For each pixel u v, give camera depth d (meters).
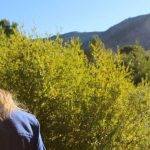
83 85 8.54
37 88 8.38
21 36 9.00
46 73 8.44
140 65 15.16
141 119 9.23
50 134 8.41
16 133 2.61
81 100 8.45
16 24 9.84
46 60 8.50
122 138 8.98
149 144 9.35
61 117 8.41
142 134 9.27
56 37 9.16
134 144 9.16
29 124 2.67
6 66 8.66
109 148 8.70
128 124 9.07
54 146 8.47
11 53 8.81
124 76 9.13
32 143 2.66
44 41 9.02
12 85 8.50
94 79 8.76
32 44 8.80
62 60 8.62
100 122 8.54
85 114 8.45
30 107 8.34
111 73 8.95
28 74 8.48
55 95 8.30
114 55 9.45
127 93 9.08
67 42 9.22
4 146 2.58
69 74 8.52
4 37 9.55
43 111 8.38
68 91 8.41
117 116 8.84
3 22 20.91
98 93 8.59
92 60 9.37
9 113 2.62
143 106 9.23
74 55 8.88
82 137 8.49
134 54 16.14
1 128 2.59
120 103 8.85
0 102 2.61
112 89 8.74
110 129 8.68
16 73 8.56
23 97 8.41
